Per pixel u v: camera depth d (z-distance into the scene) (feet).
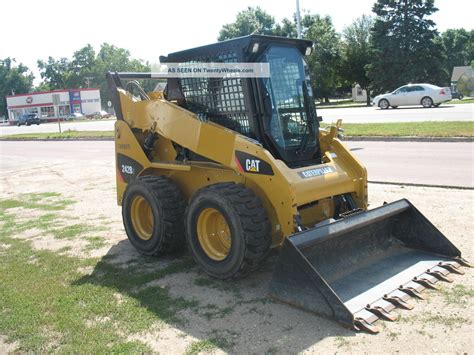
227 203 15.46
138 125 20.67
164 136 19.15
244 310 14.42
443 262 16.30
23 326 14.25
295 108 17.92
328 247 15.35
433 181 29.60
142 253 19.97
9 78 335.26
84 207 30.45
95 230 24.72
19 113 247.50
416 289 14.57
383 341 12.23
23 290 17.04
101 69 339.57
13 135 113.29
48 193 36.24
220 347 12.51
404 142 48.37
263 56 16.90
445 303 13.92
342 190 17.28
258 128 16.88
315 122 18.62
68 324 14.19
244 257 15.31
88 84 338.34
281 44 17.62
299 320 13.53
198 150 17.62
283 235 15.44
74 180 41.47
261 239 15.31
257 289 15.88
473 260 16.80
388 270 15.92
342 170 17.66
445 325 12.80
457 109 81.15
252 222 15.21
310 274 13.43
